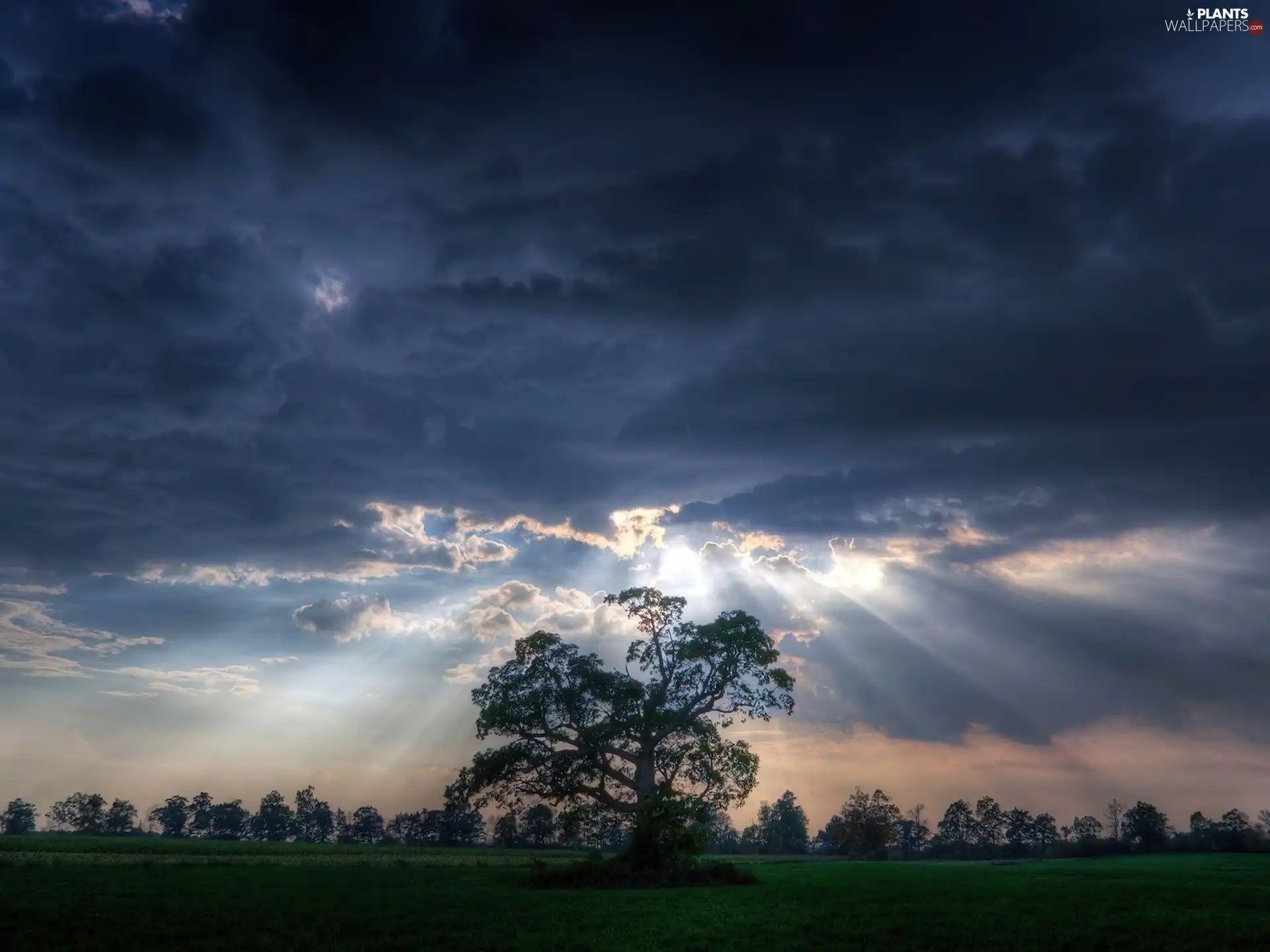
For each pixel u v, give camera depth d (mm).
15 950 25172
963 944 27953
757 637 71250
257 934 28828
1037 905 39812
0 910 32719
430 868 73188
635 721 67750
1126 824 158875
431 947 27141
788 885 54250
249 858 82000
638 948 27297
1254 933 29797
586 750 67750
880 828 150875
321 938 28469
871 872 72438
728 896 45594
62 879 47906
